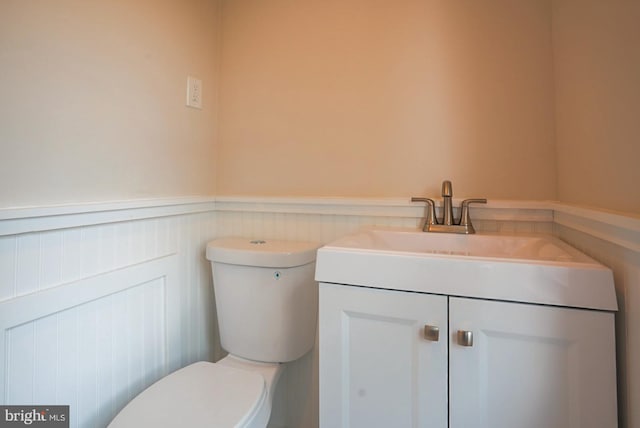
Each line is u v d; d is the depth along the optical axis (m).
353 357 0.80
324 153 1.30
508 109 1.10
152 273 1.12
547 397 0.66
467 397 0.71
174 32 1.21
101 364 0.96
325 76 1.30
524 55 1.09
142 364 1.09
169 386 0.93
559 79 1.01
